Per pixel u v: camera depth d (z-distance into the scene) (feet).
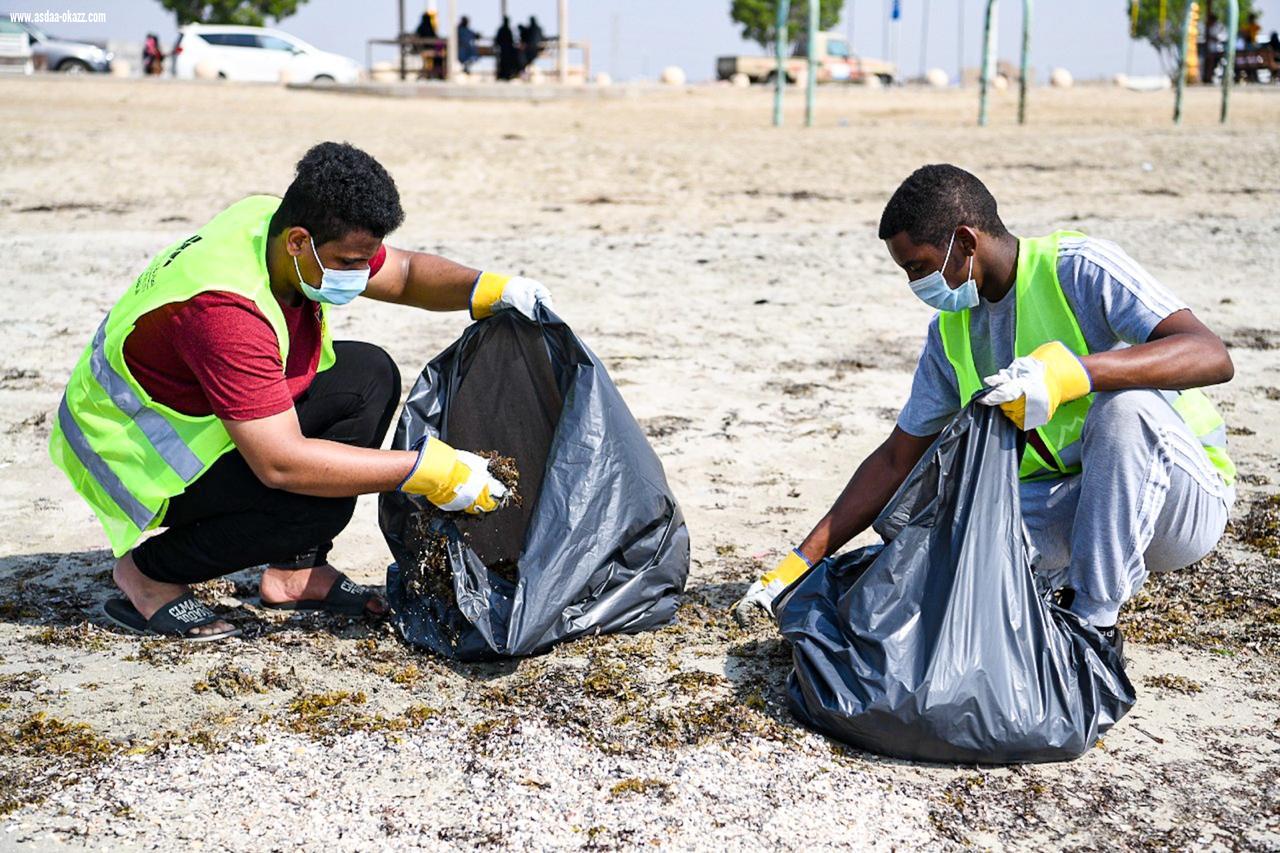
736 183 39.42
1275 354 20.27
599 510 10.26
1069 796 8.27
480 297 10.70
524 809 8.05
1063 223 31.89
